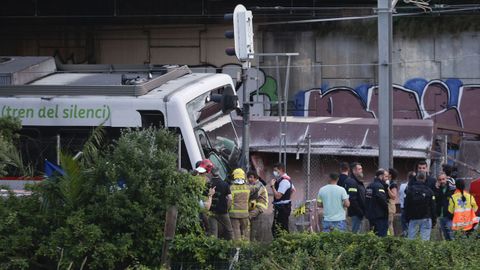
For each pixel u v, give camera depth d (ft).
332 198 147.33
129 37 294.25
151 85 163.12
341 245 115.34
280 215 154.61
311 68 281.33
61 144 160.25
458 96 273.54
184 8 288.92
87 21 293.84
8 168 147.74
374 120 232.94
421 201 146.61
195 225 119.85
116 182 115.55
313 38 281.33
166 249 112.27
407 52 274.98
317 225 161.27
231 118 176.76
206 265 115.03
